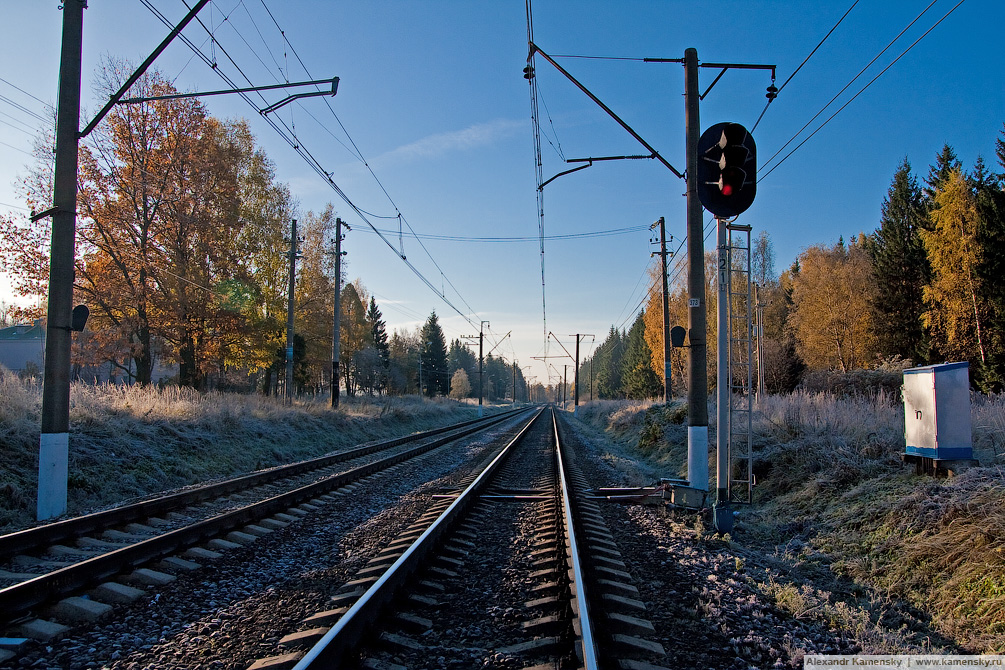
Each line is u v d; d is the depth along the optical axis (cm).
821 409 1254
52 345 891
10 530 797
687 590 571
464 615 502
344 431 2397
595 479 1373
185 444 1391
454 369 14050
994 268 2936
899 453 905
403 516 917
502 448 2148
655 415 2092
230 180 2702
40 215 909
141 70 870
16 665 406
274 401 2436
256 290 2917
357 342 5575
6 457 959
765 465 1120
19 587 476
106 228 2361
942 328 3183
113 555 577
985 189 3066
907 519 681
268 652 422
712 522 872
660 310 4028
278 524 839
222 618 494
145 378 2528
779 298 4859
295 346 3750
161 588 564
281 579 608
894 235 3962
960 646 465
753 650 442
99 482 1033
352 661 397
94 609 493
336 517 918
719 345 887
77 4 949
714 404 1755
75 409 1227
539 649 419
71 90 943
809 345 4128
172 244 2528
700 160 775
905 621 526
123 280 2403
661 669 401
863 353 3947
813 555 708
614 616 484
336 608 501
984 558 545
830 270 4069
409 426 3316
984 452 812
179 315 2462
